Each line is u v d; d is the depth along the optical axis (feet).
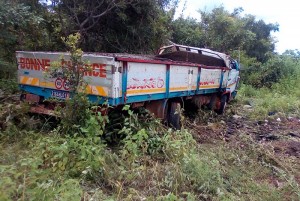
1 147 14.57
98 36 38.04
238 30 69.36
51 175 12.09
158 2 39.32
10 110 17.79
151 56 29.71
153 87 18.83
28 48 33.30
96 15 35.96
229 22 68.90
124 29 38.29
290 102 40.09
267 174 16.88
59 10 35.14
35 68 18.31
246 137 22.80
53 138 14.67
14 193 9.93
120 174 13.19
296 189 14.26
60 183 11.35
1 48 30.99
